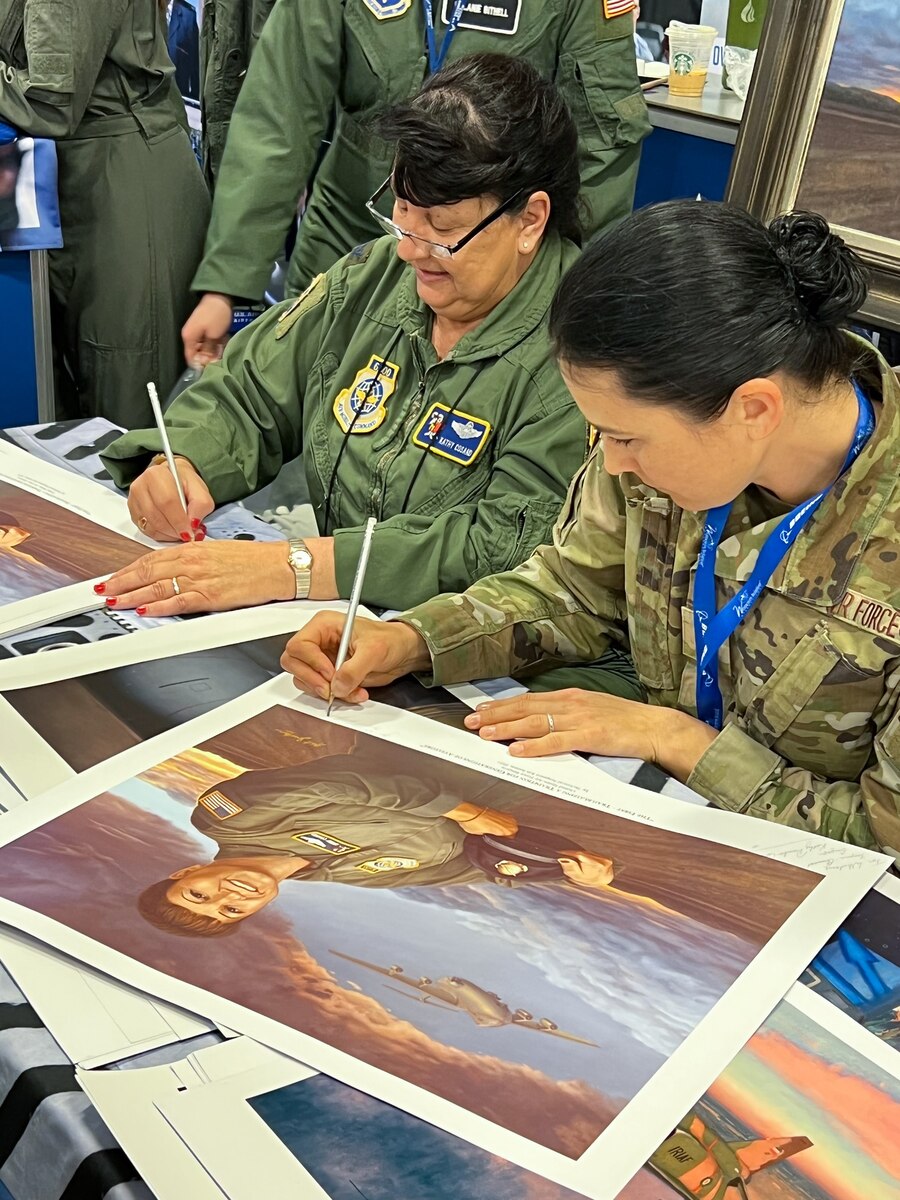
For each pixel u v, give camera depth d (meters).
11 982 0.72
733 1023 0.72
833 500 0.98
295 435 1.56
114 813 0.86
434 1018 0.70
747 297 0.85
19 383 2.35
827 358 0.92
